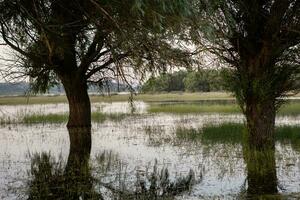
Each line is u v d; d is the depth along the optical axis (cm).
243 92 1489
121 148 1750
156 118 3272
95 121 3033
